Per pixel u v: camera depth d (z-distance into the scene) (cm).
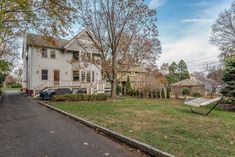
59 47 2916
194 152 474
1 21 1168
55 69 2917
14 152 510
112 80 2180
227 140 579
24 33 1706
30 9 1198
